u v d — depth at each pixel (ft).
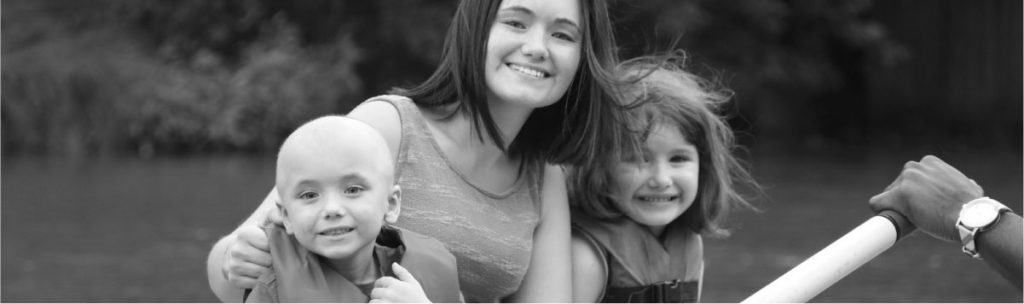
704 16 55.11
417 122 8.11
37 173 39.45
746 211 31.40
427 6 55.67
